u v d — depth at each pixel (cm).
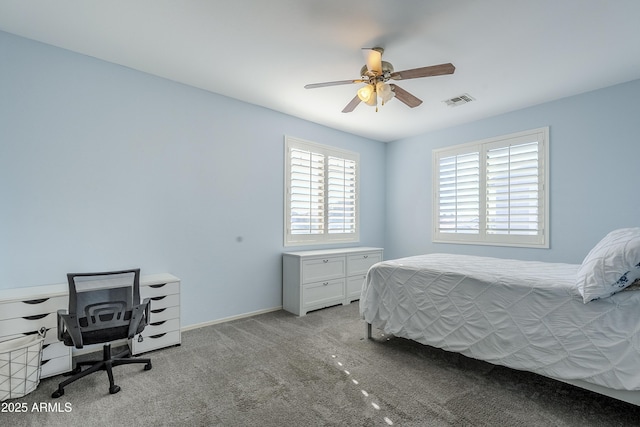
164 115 298
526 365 192
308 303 370
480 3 191
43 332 212
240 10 200
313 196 425
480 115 397
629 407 180
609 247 173
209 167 328
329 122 427
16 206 229
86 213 257
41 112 238
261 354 254
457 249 434
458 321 226
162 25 216
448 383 208
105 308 203
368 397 191
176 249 305
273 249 383
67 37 232
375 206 518
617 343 162
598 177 318
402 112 387
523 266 257
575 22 209
